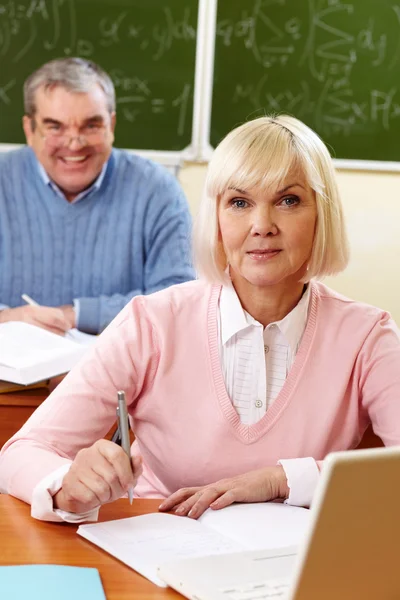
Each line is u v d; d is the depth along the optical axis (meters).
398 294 4.55
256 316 1.63
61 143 3.13
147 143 4.36
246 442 1.58
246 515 1.40
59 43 4.23
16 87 4.24
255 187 1.51
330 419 1.61
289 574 1.14
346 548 0.94
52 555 1.23
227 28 4.28
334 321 1.66
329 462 0.90
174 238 3.26
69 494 1.31
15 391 2.28
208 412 1.59
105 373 1.59
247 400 1.60
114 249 3.26
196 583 1.10
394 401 1.61
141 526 1.33
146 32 4.25
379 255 4.52
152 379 1.62
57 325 2.84
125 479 1.30
